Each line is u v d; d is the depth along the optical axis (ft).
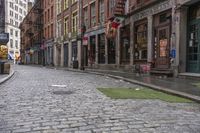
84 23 121.39
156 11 69.26
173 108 28.09
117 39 91.40
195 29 57.82
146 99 33.30
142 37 77.87
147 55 73.82
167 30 65.77
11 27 357.20
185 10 60.03
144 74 70.38
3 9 87.61
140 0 78.18
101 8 106.52
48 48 194.80
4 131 20.21
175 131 20.01
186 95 34.32
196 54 57.52
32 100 32.37
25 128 20.89
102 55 105.70
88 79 60.70
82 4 114.73
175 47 60.95
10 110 27.07
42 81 55.31
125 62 88.02
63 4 157.28
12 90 41.34
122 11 85.35
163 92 39.65
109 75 68.64
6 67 74.02
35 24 233.55
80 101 31.58
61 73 85.30
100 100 32.22
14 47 366.63
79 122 22.35
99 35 108.06
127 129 20.39
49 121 22.75
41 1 216.95
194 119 23.50
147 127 20.89
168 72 61.72
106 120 22.89
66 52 153.79
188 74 56.65
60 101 31.60
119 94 36.78
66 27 153.79
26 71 98.27
